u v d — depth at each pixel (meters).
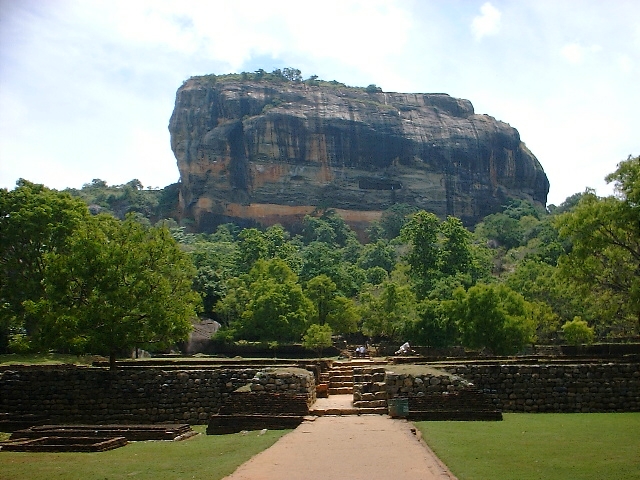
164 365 29.92
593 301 36.75
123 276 30.94
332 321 58.94
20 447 18.02
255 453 15.25
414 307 55.41
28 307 30.45
